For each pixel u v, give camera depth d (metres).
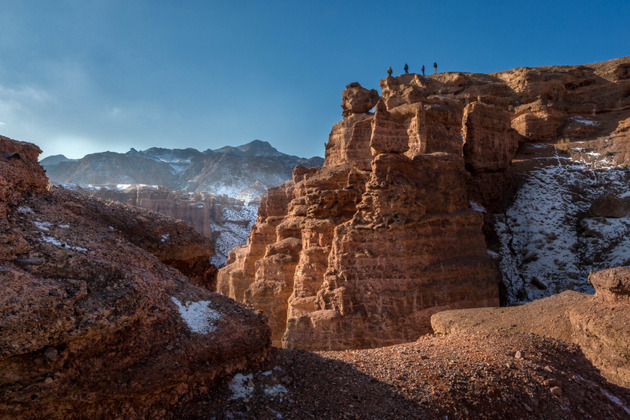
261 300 24.98
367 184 18.91
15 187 6.94
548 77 45.31
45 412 5.19
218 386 6.80
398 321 16.89
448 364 8.99
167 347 6.30
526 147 39.56
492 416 7.58
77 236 6.96
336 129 36.28
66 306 5.34
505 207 31.70
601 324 10.97
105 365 5.66
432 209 19.53
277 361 8.02
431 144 25.09
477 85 46.09
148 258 7.96
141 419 5.82
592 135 40.00
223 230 116.69
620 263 24.19
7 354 4.76
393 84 40.75
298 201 27.38
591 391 9.30
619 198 28.14
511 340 10.92
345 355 9.39
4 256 5.62
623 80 43.88
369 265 17.83
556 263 26.06
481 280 19.17
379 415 6.91
